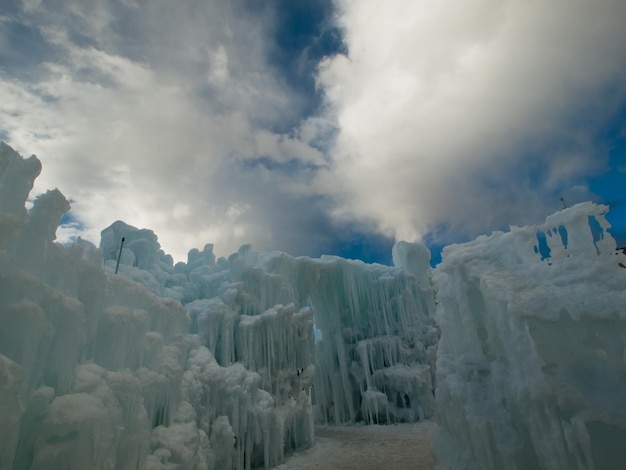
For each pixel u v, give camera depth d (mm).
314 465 13609
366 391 23109
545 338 6223
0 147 6664
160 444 8414
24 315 5484
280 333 17047
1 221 5852
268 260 20078
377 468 12945
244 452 12852
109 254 15430
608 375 5555
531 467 5926
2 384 4715
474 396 6906
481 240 9039
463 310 8008
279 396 15922
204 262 19359
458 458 7305
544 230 7414
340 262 25391
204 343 13250
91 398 6211
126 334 8109
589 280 6047
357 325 25797
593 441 5223
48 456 5281
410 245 28203
